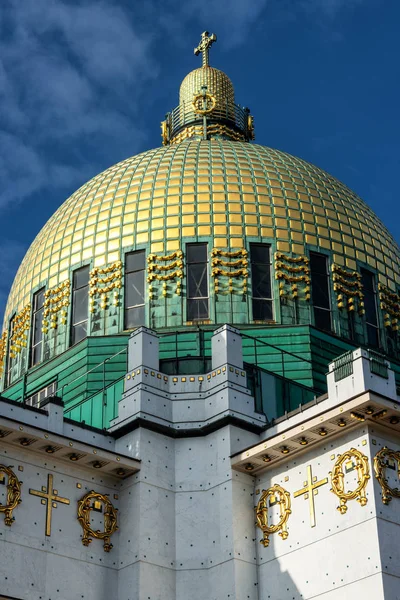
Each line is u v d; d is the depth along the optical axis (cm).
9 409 4359
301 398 5103
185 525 4528
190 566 4453
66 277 5922
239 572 4353
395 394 4334
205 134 7050
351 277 5900
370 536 4078
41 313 6006
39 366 5772
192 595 4403
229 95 7350
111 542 4462
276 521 4416
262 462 4484
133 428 4634
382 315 5944
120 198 6041
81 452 4406
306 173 6256
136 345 4816
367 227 6166
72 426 4547
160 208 5903
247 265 5712
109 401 5003
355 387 4275
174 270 5706
